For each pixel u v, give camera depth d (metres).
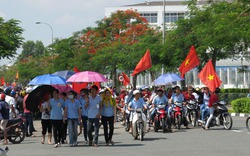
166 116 30.95
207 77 36.78
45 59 119.19
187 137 27.75
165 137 28.11
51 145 25.86
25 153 22.08
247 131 30.77
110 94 24.52
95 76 31.94
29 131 32.31
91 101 24.20
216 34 59.50
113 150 22.41
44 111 26.47
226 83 108.62
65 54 95.12
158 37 76.62
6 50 58.38
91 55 91.19
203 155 19.88
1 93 27.53
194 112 34.88
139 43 79.00
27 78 134.38
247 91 85.19
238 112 51.84
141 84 126.44
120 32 96.19
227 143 24.28
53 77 31.48
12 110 28.61
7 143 27.50
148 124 31.67
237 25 57.69
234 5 61.47
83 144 25.59
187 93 35.66
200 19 64.50
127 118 33.09
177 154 20.36
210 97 32.12
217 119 32.19
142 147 23.41
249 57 80.25
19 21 60.97
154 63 71.38
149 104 32.56
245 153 20.34
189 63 40.75
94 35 95.19
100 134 31.81
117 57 82.50
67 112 24.58
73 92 24.64
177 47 65.00
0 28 60.00
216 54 68.69
